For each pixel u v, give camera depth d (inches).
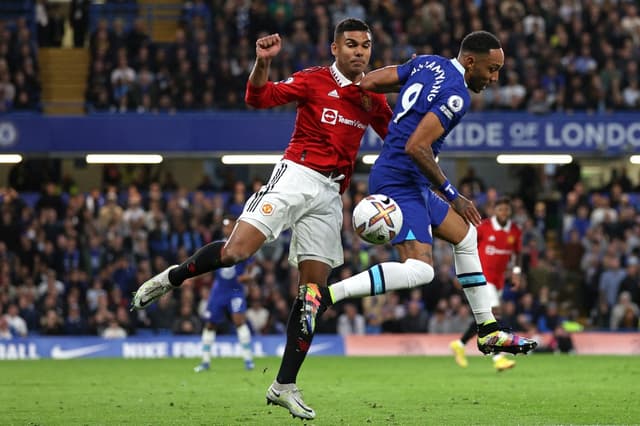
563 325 1702.8
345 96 661.9
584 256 1831.9
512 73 1975.9
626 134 1847.9
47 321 1665.8
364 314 1728.6
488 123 1828.2
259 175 2090.3
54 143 1803.6
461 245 670.5
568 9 2158.0
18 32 2052.2
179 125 1814.7
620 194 1929.1
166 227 1788.9
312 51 2011.6
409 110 650.8
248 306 1695.4
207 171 2069.4
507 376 1141.7
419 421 684.1
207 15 2194.9
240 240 636.7
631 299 1765.5
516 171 2068.2
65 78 2214.6
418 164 627.8
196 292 1710.1
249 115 1809.8
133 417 721.0
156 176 2011.6
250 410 768.9
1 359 1574.8
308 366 1350.9
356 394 910.4
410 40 2048.5
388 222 637.9
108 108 1941.4
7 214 1790.1
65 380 1109.7
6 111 1967.3
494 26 2057.1
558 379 1088.2
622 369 1256.2
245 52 2007.9
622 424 661.3
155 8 2187.5
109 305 1694.1
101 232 1792.6
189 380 1106.7
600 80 1991.9
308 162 658.2
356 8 2098.9
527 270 1752.0
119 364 1424.7
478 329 677.3
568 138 1840.6
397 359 1525.6
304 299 608.1
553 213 2015.3
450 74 647.1
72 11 2245.3
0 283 1705.2
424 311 1711.4
